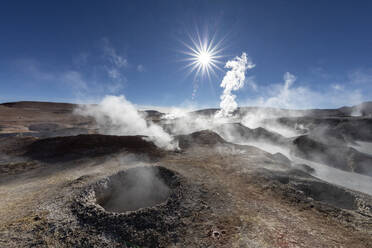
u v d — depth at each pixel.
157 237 7.10
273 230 7.41
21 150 20.72
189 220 8.02
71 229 7.18
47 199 9.33
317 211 9.03
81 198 9.16
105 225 7.47
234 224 7.80
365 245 6.62
